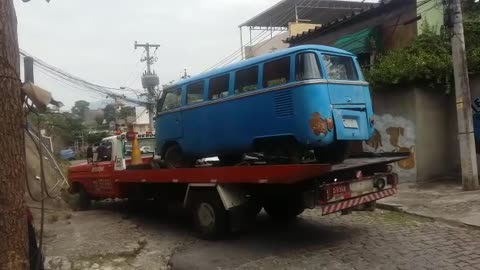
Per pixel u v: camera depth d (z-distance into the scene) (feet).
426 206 31.04
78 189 43.06
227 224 26.43
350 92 24.71
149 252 25.66
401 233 25.38
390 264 20.12
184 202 28.96
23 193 12.84
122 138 38.06
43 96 14.30
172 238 28.55
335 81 23.98
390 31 46.62
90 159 42.52
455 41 35.65
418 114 41.09
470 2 45.73
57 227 31.81
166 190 32.91
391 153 27.14
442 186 38.01
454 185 37.91
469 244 22.34
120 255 24.81
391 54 43.50
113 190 37.91
